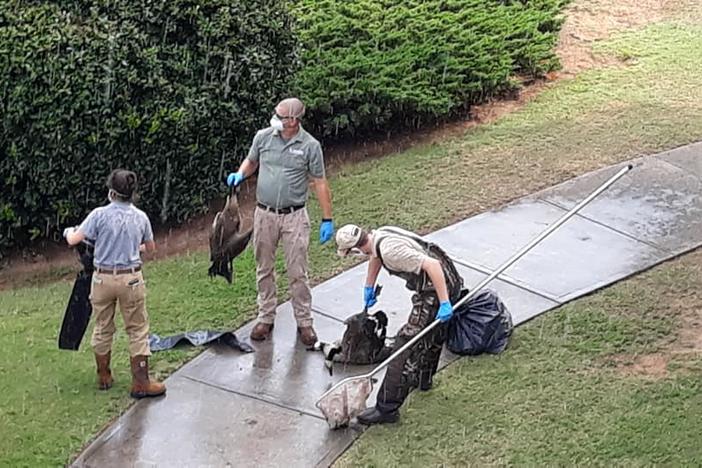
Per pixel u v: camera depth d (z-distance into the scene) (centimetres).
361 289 932
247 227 1083
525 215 1055
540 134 1252
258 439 730
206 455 714
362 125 1261
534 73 1416
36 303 945
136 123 1028
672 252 977
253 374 808
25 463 698
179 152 1067
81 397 775
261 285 845
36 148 1006
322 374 808
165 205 1084
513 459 694
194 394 782
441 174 1160
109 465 702
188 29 1078
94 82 1008
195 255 1036
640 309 873
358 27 1327
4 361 827
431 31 1346
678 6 1664
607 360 802
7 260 1049
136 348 763
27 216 1041
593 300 893
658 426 717
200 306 915
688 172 1141
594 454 694
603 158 1179
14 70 984
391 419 736
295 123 796
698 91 1363
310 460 707
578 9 1648
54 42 999
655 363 793
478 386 776
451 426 731
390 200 1102
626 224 1032
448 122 1306
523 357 811
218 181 1117
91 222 736
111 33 1027
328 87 1205
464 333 812
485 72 1322
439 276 709
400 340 735
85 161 1027
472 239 1009
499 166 1170
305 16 1323
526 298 898
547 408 745
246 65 1091
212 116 1077
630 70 1437
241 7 1101
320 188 815
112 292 746
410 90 1229
